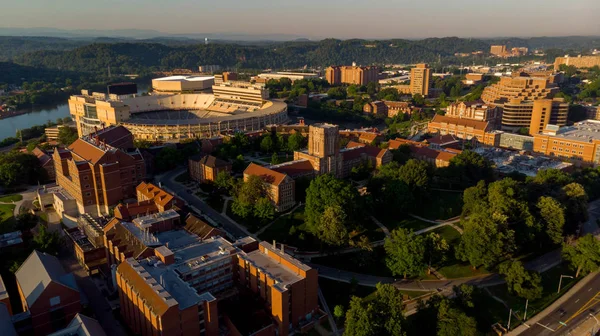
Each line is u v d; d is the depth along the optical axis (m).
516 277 150.50
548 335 135.50
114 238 159.88
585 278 166.00
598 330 137.25
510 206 183.00
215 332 123.81
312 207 187.50
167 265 138.62
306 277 135.38
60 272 138.75
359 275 166.25
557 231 180.50
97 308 143.25
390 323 121.12
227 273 146.38
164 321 112.12
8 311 122.12
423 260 162.62
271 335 129.00
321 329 136.62
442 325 125.62
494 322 141.50
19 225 185.50
